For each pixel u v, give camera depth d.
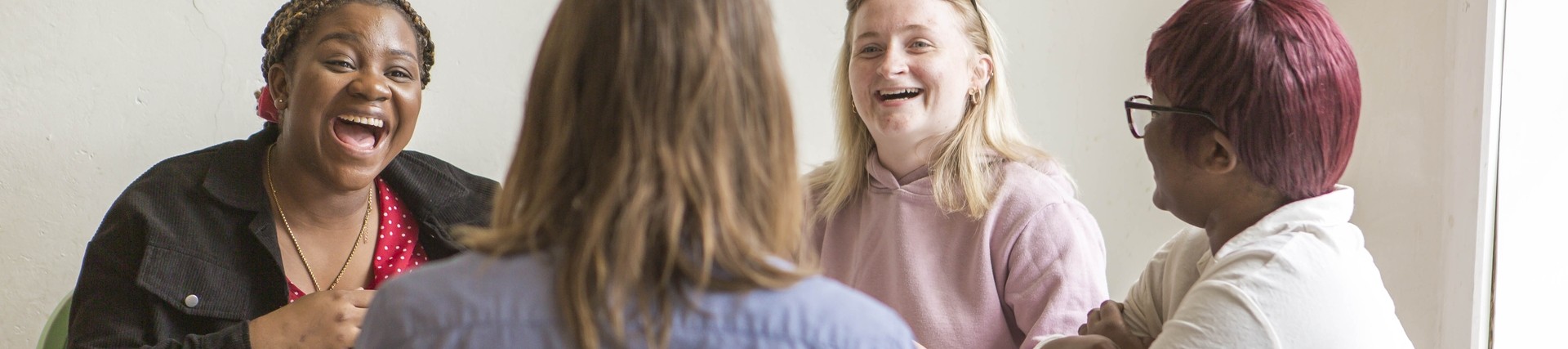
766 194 0.72
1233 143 0.94
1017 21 2.35
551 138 0.71
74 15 1.82
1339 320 0.88
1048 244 1.48
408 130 1.51
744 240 0.70
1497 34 1.91
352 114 1.44
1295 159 0.92
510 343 0.69
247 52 1.91
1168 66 0.97
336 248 1.55
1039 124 2.38
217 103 1.91
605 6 0.70
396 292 0.73
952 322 1.51
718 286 0.70
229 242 1.46
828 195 1.69
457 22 2.02
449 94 2.03
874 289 1.59
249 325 1.33
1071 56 2.39
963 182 1.53
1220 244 1.00
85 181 1.85
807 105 2.24
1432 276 2.08
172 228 1.42
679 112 0.69
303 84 1.43
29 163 1.82
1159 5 2.44
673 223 0.68
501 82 2.06
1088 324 1.17
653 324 0.68
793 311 0.70
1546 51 1.87
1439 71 2.06
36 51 1.81
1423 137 2.11
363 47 1.44
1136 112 1.04
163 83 1.87
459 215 1.64
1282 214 0.94
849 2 1.67
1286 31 0.92
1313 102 0.91
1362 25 2.29
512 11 2.05
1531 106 1.88
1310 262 0.89
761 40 0.72
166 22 1.86
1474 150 1.95
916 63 1.53
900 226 1.57
